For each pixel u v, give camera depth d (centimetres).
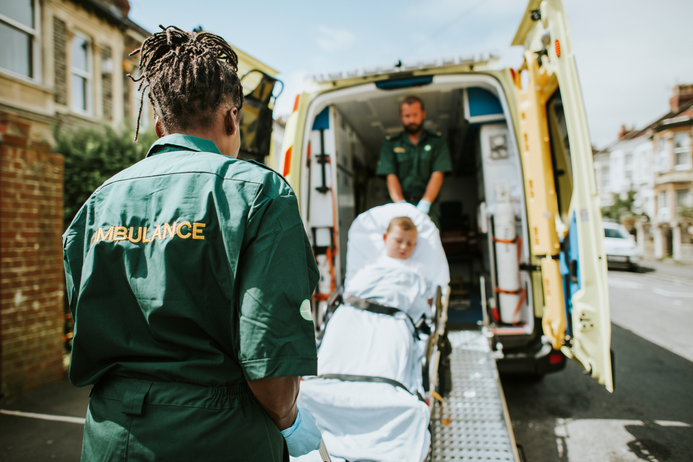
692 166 2469
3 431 319
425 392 214
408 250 294
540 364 317
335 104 390
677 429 325
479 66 341
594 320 247
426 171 386
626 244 1576
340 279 370
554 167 320
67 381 413
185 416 89
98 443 94
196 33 123
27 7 850
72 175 592
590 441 310
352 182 475
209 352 94
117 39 1048
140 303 95
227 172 99
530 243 325
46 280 407
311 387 186
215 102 111
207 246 93
